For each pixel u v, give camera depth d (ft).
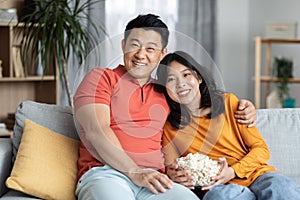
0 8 14.12
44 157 7.95
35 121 8.62
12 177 7.76
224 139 8.29
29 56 14.21
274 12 18.86
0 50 13.93
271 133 8.87
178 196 7.27
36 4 13.28
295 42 17.42
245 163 8.04
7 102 14.57
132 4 17.10
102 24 15.28
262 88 19.19
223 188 7.52
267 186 7.61
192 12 17.99
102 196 7.15
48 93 14.51
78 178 7.93
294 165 8.82
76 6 12.37
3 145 8.54
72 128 8.66
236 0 19.33
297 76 18.48
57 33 11.94
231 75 19.42
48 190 7.72
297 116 9.10
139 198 7.55
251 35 19.44
